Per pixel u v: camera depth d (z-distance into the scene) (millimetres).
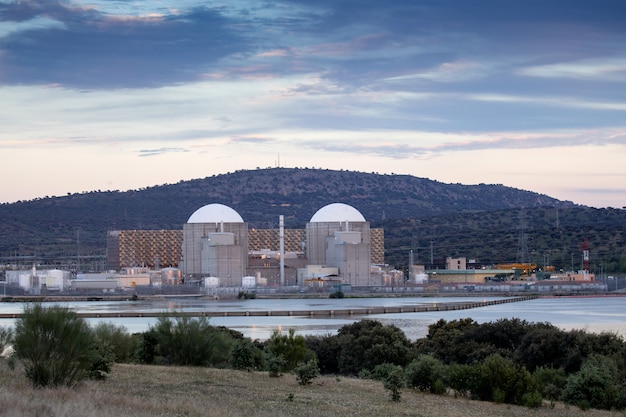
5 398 57875
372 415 72250
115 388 74875
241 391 81062
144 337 110062
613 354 109188
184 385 81875
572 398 90875
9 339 94375
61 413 54500
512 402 90750
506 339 128500
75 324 71562
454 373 93438
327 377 104375
